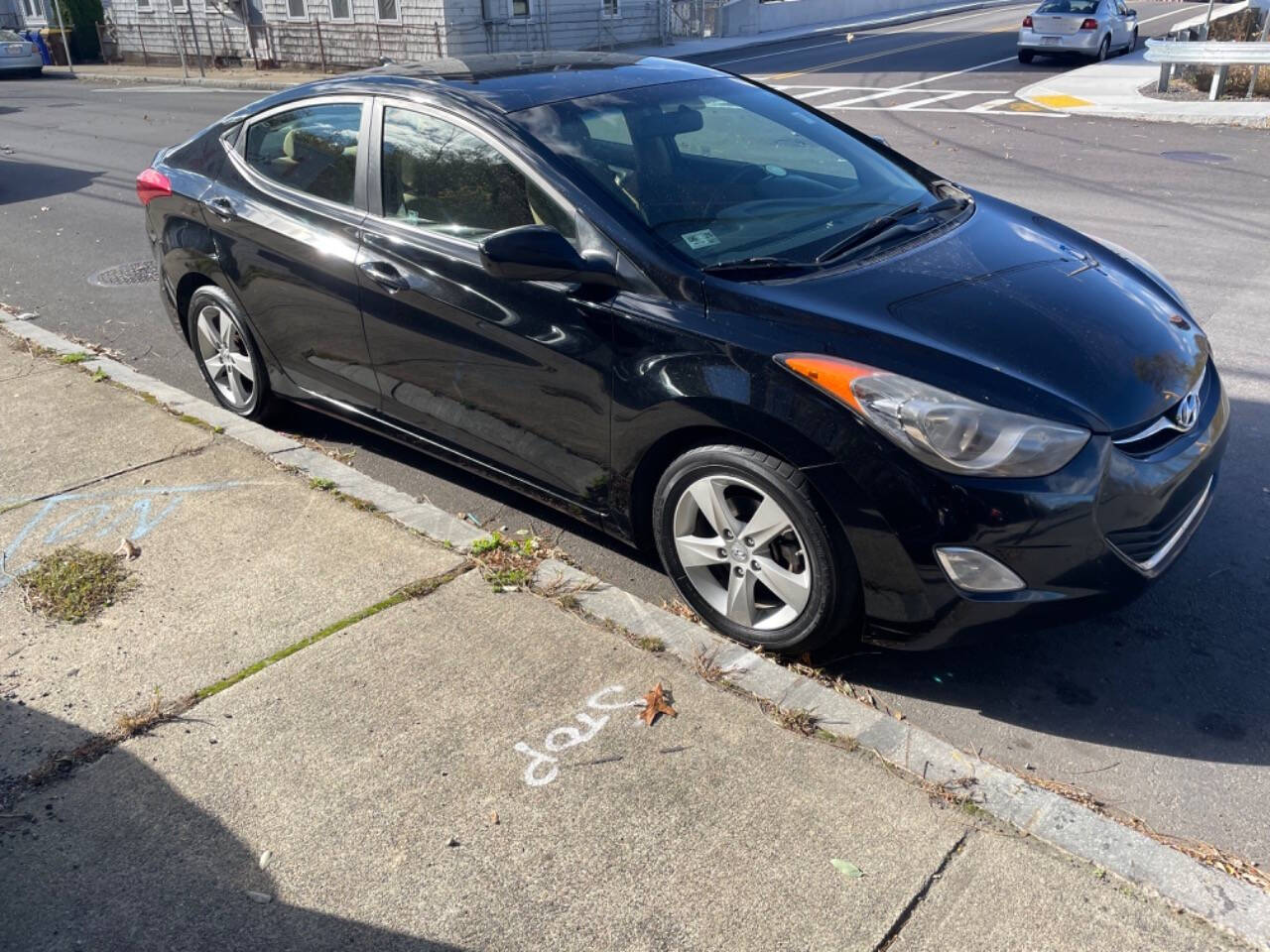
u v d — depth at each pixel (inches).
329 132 177.2
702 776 113.5
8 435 199.9
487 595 146.3
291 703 125.6
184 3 1227.2
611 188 144.3
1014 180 431.5
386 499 173.6
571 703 124.8
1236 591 152.0
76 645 137.8
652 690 125.3
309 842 106.3
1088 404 121.6
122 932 96.4
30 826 108.4
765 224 148.3
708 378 127.3
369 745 118.8
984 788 111.1
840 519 120.8
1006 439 116.0
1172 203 384.8
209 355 213.6
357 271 167.2
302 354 186.4
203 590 148.9
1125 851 103.3
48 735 121.3
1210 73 730.8
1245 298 276.8
